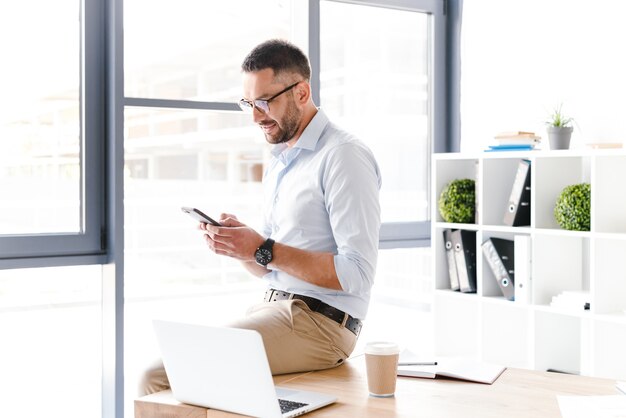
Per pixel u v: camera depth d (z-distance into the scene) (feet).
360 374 6.29
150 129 63.72
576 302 9.23
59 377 15.31
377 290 14.42
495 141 11.75
